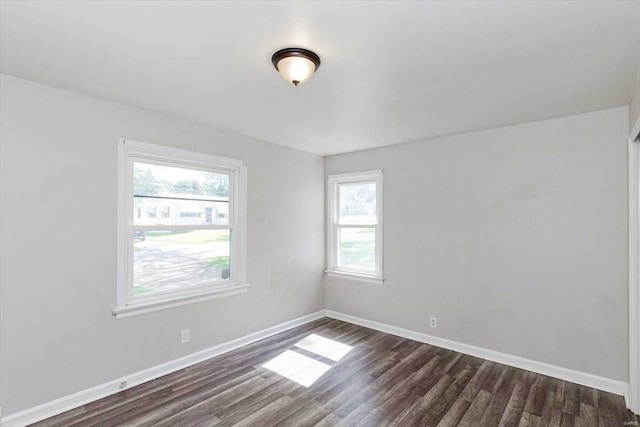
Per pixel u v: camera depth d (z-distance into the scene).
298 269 4.30
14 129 2.20
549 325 2.95
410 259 3.87
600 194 2.73
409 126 3.25
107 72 2.12
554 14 1.49
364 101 2.60
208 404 2.47
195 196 3.28
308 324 4.35
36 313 2.28
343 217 4.64
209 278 3.39
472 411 2.40
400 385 2.77
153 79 2.22
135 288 2.84
